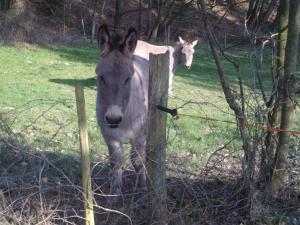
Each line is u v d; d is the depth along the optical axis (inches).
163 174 129.6
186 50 464.4
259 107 151.0
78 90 121.0
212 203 147.4
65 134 239.9
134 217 139.6
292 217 144.6
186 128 270.5
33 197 141.1
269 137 154.1
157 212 130.4
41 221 130.4
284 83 149.9
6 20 615.8
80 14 829.8
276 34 158.7
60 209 142.0
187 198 151.3
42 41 627.8
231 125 285.3
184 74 526.3
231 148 207.5
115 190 152.0
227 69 579.8
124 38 152.5
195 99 389.4
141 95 165.2
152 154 128.8
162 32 834.8
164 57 124.2
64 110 292.2
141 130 165.8
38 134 234.1
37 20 723.4
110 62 147.8
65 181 166.1
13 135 169.5
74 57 562.9
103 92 149.0
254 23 191.8
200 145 236.2
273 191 152.5
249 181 148.1
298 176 157.4
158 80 124.6
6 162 162.7
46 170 166.4
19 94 332.5
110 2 905.5
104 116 151.5
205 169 159.3
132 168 191.9
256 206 143.8
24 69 454.0
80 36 738.8
